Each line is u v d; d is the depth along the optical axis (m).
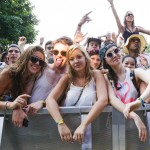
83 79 2.52
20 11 29.11
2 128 2.24
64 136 2.16
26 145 2.26
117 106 2.23
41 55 2.72
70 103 2.47
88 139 2.18
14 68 2.67
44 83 2.74
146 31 6.01
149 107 2.24
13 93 2.71
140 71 2.60
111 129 2.20
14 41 26.17
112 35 5.79
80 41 4.72
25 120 2.26
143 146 2.20
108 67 2.72
